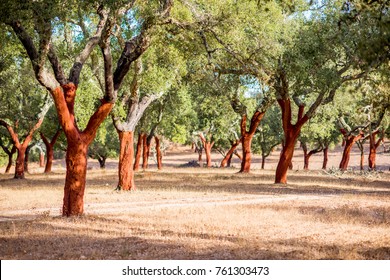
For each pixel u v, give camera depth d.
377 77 26.66
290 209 21.78
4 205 24.00
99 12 19.67
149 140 60.44
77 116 30.22
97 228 17.33
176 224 18.03
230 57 27.09
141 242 15.00
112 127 69.12
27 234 16.22
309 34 30.28
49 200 26.02
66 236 15.94
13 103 44.81
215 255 13.23
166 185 34.81
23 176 46.09
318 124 52.84
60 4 17.12
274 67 29.86
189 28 21.92
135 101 29.75
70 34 27.41
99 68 29.56
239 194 28.34
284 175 36.44
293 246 14.52
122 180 30.17
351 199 25.67
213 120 60.94
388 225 18.31
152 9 21.19
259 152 73.75
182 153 124.25
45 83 18.36
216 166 70.25
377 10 12.86
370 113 36.84
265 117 67.25
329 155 107.31
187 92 50.38
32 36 22.55
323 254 13.30
